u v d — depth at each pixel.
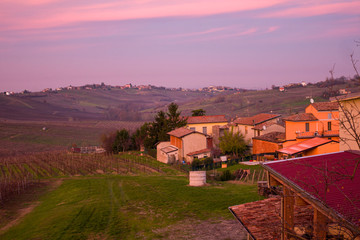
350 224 6.14
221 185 34.16
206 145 62.12
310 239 8.89
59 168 64.25
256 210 14.16
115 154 85.06
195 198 28.30
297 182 8.88
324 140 41.38
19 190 40.19
